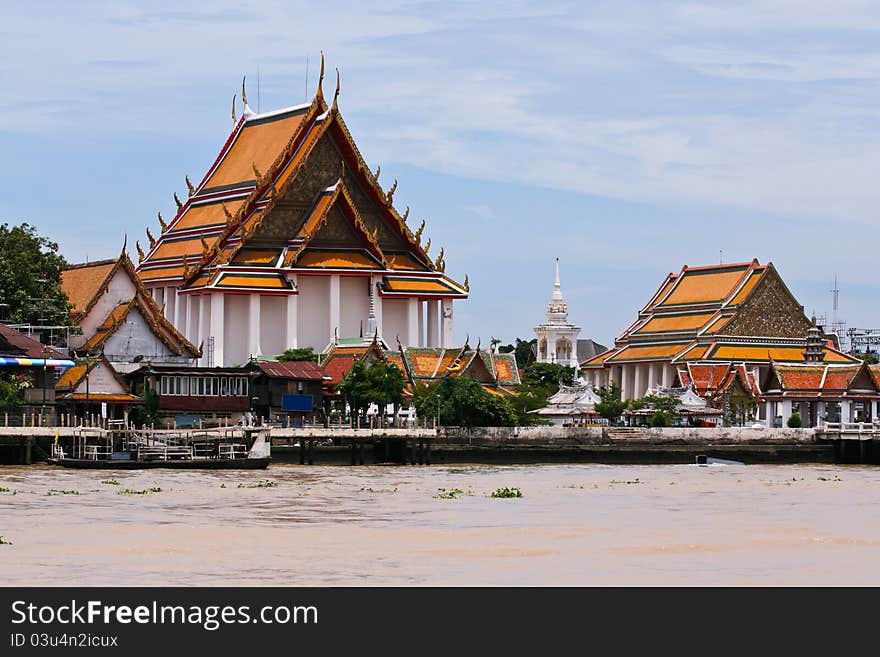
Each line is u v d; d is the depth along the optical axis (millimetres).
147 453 117312
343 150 196500
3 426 117000
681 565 61062
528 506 85188
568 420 176000
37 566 58750
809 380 179500
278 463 131875
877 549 66000
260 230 191875
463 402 143250
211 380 138875
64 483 97250
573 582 57094
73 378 133875
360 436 131000
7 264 153125
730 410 183875
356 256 193125
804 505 87750
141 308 160500
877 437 150500
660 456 147625
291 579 56750
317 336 192250
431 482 106250
